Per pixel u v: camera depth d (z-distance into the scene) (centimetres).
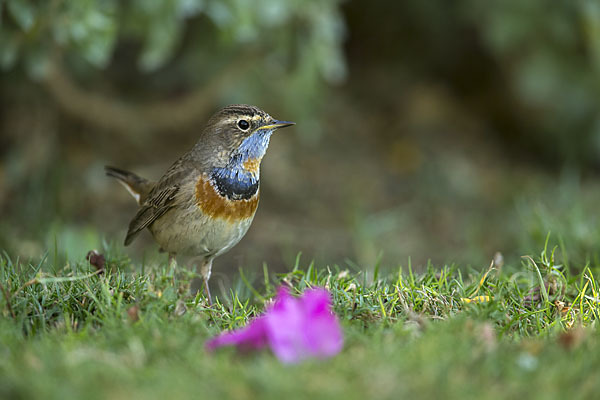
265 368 528
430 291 743
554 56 1495
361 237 1306
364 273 830
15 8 1095
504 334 679
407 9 1694
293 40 1380
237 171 883
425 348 569
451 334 610
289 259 1263
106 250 899
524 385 527
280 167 1537
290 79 1466
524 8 1469
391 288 783
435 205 1491
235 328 697
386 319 677
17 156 1393
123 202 1412
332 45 1402
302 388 501
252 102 1501
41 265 815
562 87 1502
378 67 1789
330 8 1374
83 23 1136
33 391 501
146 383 518
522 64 1523
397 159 1612
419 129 1683
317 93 1540
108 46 1157
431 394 505
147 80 1561
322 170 1559
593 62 1470
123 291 721
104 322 643
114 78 1552
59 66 1302
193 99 1433
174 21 1205
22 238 1187
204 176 872
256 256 1280
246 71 1461
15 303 683
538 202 1253
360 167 1584
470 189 1535
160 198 895
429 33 1717
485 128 1720
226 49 1427
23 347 584
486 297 738
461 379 526
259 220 1405
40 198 1317
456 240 1377
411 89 1761
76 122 1527
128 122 1433
